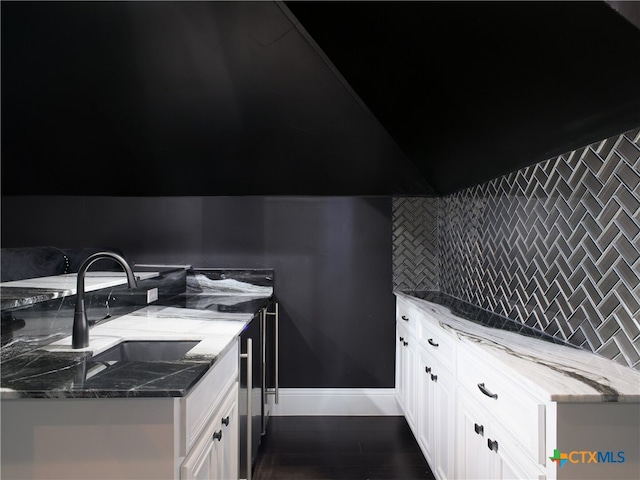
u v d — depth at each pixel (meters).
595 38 1.00
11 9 1.87
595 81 1.11
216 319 1.99
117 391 1.07
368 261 3.03
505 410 1.27
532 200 1.79
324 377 3.02
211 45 2.03
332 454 2.46
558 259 1.58
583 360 1.27
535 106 1.39
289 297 3.01
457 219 2.70
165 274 2.62
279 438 2.65
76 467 1.10
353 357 3.02
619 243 1.26
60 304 1.63
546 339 1.55
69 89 2.18
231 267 2.99
